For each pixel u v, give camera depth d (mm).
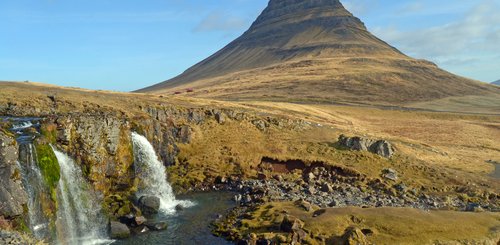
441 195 52844
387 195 51438
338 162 62500
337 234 33469
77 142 42531
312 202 45781
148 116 59406
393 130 117188
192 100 85688
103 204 41219
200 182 55094
